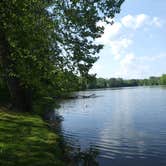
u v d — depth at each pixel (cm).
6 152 1611
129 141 2977
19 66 2055
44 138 2125
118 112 6044
